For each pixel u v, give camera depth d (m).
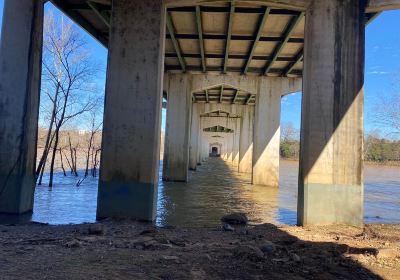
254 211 19.70
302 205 14.59
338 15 14.74
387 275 8.05
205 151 92.25
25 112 15.24
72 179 35.75
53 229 12.14
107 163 14.87
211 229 13.26
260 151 32.91
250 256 8.78
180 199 23.17
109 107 14.96
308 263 8.65
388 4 14.68
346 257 9.30
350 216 14.35
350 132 14.51
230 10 19.19
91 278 6.98
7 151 15.17
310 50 14.79
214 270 7.82
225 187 30.84
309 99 14.60
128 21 15.08
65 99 41.31
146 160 14.78
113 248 9.36
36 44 15.73
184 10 19.62
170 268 7.79
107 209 14.80
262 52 26.41
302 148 14.89
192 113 50.31
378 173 63.97
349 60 14.64
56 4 18.00
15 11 15.48
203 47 25.69
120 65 15.02
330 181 14.41
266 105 32.25
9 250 8.85
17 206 15.02
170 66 31.25
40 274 7.09
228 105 50.78
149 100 14.88
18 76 15.31
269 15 19.78
